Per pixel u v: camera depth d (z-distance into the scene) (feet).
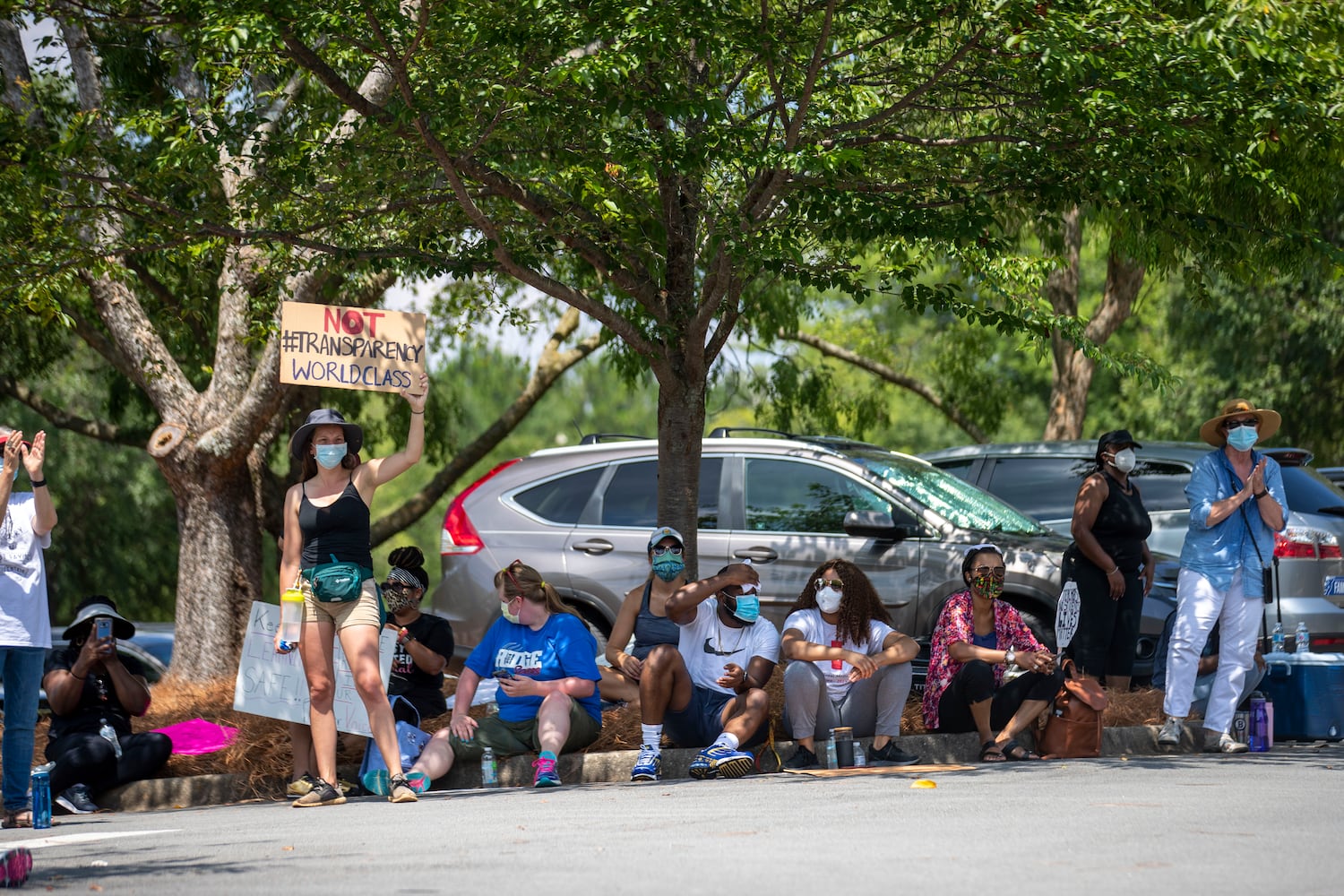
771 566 81.20
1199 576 64.03
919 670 77.41
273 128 83.76
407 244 77.56
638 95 63.93
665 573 62.80
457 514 87.61
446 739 60.59
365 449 151.64
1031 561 75.61
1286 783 49.14
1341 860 32.68
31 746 52.75
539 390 138.82
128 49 99.96
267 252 82.99
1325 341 166.61
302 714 59.31
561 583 84.28
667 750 62.08
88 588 208.64
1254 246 75.10
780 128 74.43
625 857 34.30
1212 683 67.46
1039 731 63.93
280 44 65.67
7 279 73.67
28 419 192.54
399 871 33.06
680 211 75.87
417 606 67.87
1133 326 223.71
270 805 56.29
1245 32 64.28
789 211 70.79
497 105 69.00
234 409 102.89
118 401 136.87
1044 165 72.28
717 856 34.14
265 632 59.98
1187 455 90.02
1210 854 33.58
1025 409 265.54
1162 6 71.92
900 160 77.51
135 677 61.21
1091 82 68.54
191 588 103.09
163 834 44.21
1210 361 184.24
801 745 62.23
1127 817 40.11
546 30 63.00
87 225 76.69
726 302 77.77
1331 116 67.82
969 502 81.46
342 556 53.31
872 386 168.55
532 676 60.59
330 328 59.26
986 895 28.32
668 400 74.79
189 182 75.61
